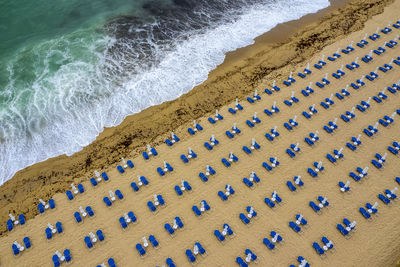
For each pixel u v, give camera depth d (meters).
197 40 51.75
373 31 50.53
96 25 53.84
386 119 36.56
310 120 37.16
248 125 37.03
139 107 40.41
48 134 37.28
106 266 25.52
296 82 42.22
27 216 29.28
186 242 26.86
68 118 39.12
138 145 35.50
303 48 48.56
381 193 30.06
